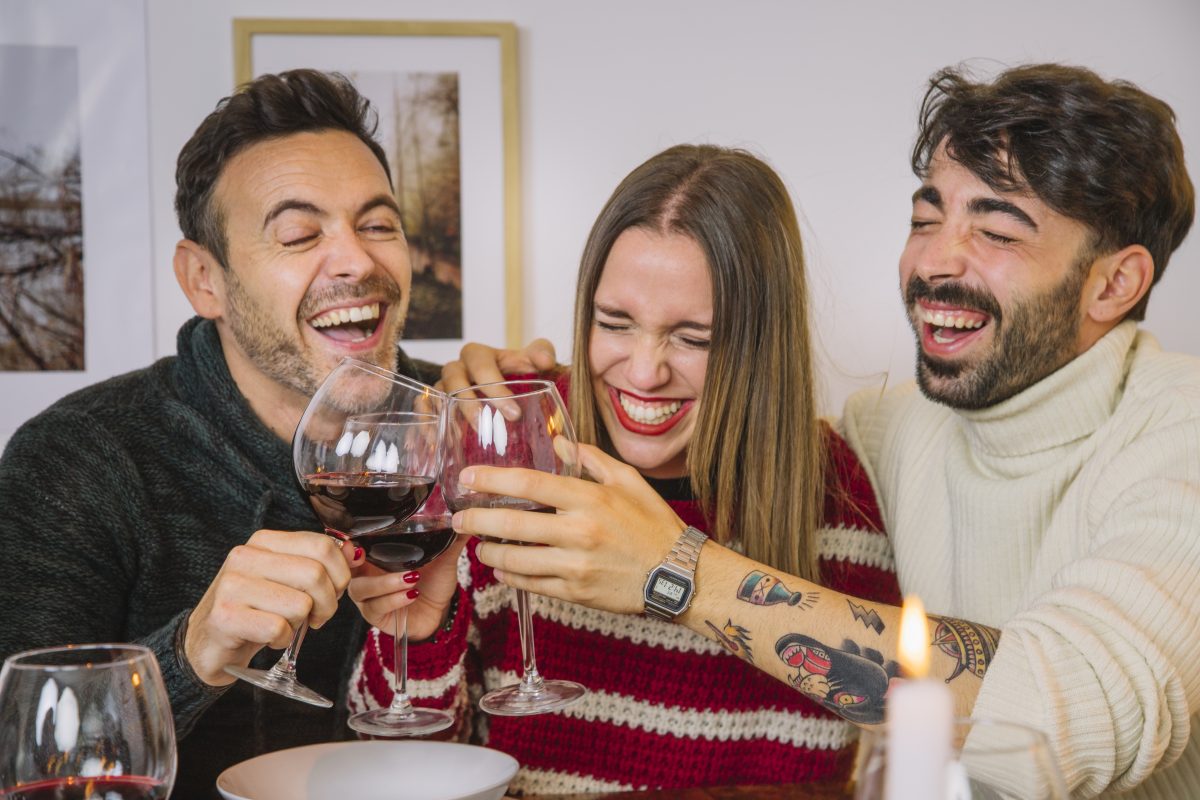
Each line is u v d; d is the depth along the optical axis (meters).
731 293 1.46
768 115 3.03
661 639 1.56
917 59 3.04
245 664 1.18
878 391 1.85
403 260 1.65
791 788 1.31
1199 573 1.23
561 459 1.19
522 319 3.00
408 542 1.17
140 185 2.90
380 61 2.91
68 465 1.52
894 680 1.23
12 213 2.86
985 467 1.55
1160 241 1.47
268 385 1.65
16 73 2.85
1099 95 1.40
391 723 1.15
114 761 0.80
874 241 3.06
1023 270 1.42
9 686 0.80
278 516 1.59
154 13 2.88
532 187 3.00
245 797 1.04
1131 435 1.43
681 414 1.53
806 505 1.58
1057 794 0.53
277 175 1.55
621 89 3.00
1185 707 1.18
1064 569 1.30
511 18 2.96
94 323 2.90
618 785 1.55
